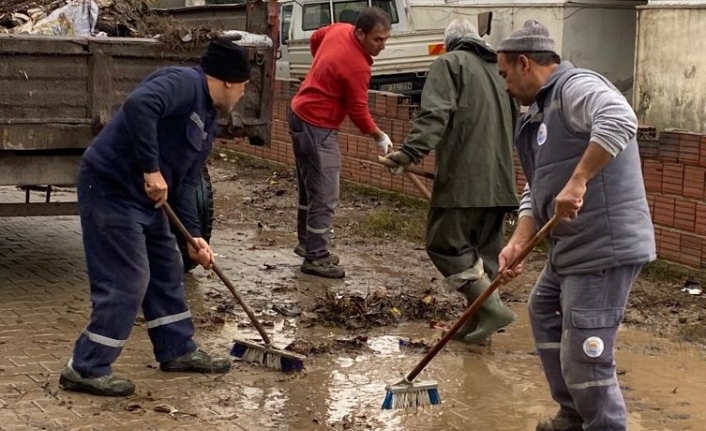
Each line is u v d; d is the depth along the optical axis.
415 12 18.30
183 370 5.43
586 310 4.10
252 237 9.18
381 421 4.81
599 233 4.05
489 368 5.69
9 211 6.95
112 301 4.96
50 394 4.98
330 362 5.70
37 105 6.52
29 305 6.63
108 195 4.94
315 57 7.67
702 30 13.28
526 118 4.30
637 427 4.83
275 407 4.96
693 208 7.52
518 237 4.46
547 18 16.30
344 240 9.06
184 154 5.05
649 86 14.09
